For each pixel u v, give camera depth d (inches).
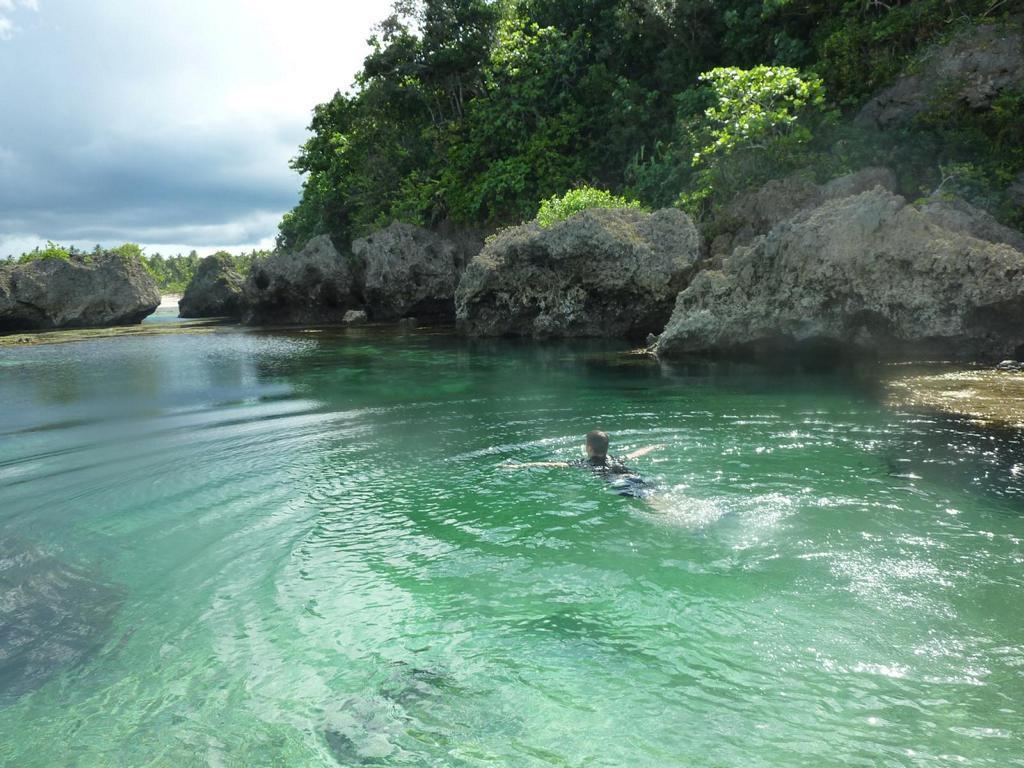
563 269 841.5
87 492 302.8
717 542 212.2
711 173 861.8
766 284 593.3
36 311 1408.7
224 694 151.3
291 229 2076.8
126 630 181.3
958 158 760.3
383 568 209.6
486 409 444.1
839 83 916.6
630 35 1226.6
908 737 123.7
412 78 1528.1
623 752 123.9
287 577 207.5
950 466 280.2
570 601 181.6
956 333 528.1
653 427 367.2
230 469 330.0
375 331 1119.0
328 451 356.5
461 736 131.5
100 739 138.2
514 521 240.1
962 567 189.8
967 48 788.0
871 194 563.8
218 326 1422.2
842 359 582.6
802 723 129.1
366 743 131.6
